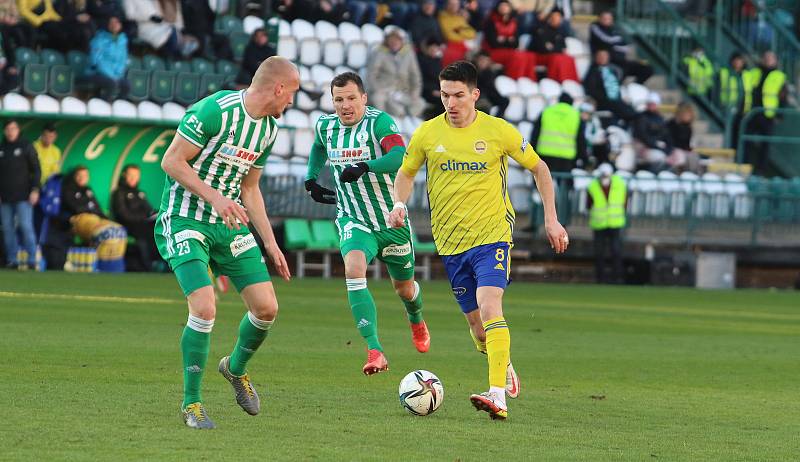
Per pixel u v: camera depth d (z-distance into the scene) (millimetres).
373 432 18219
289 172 69688
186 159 18766
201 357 18297
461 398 22438
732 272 74625
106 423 17984
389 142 26547
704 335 39062
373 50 73062
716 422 20469
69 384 21891
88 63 67250
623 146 77938
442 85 21609
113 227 62375
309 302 46594
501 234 21703
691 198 75750
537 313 45969
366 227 27078
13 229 59812
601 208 69938
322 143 27906
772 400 23672
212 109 18688
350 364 27156
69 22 67500
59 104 65250
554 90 80750
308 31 77750
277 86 18844
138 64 69688
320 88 75688
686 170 79188
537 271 72250
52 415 18469
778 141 82938
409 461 15945
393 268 27781
